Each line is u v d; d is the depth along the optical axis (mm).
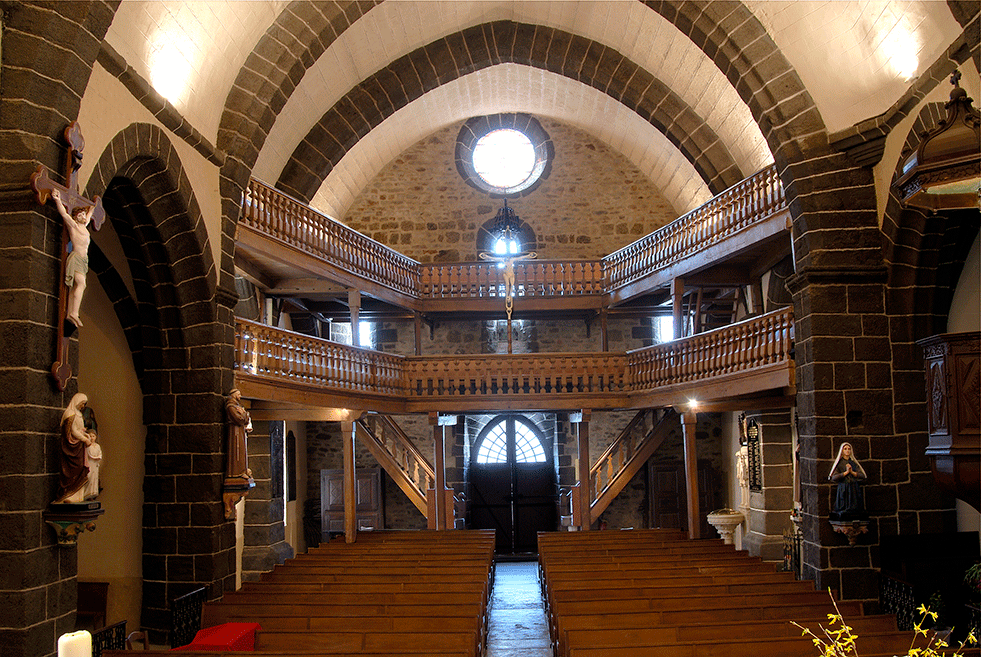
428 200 26359
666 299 23750
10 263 8422
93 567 13719
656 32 18391
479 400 20641
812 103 14109
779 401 17125
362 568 13984
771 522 20000
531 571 22688
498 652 13531
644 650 8453
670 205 26391
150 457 13594
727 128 19516
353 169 24625
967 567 12664
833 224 13930
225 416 13828
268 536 18781
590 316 25406
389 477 25625
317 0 14891
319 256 18531
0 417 8352
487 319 25578
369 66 19844
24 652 8211
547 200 26422
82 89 9180
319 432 25297
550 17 20031
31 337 8414
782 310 14922
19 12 8664
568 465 26031
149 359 13750
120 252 13633
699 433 25469
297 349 16516
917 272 13625
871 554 13375
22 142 8531
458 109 25391
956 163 7445
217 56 13445
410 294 23141
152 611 13328
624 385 20766
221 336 13836
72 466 8750
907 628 12180
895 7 12164
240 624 10062
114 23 10594
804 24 13695
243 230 15648
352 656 8320
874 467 13555
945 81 11586
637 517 25672
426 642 9469
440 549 16188
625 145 25641
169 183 12438
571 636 9211
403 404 20516
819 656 8500
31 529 8383
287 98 15094
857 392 13680
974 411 9039
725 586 11719
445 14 19391
